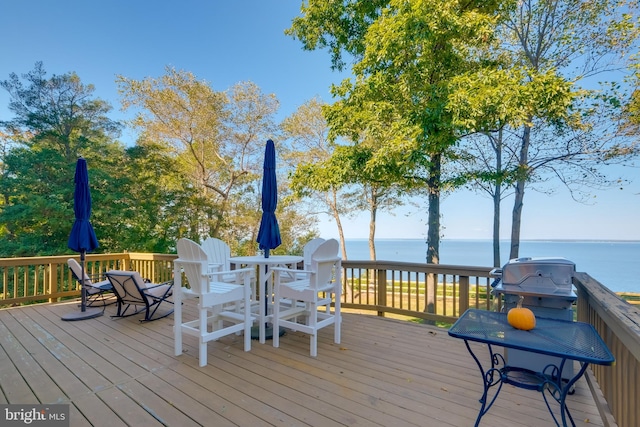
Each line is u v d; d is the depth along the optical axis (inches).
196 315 171.9
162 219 451.8
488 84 202.4
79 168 172.6
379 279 179.0
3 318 165.0
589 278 100.7
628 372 59.1
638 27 242.1
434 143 207.9
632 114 239.9
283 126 531.2
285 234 553.3
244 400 83.4
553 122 224.5
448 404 82.2
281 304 160.4
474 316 74.4
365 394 87.0
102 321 160.1
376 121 230.5
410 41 207.9
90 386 91.3
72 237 169.6
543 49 283.9
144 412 77.8
